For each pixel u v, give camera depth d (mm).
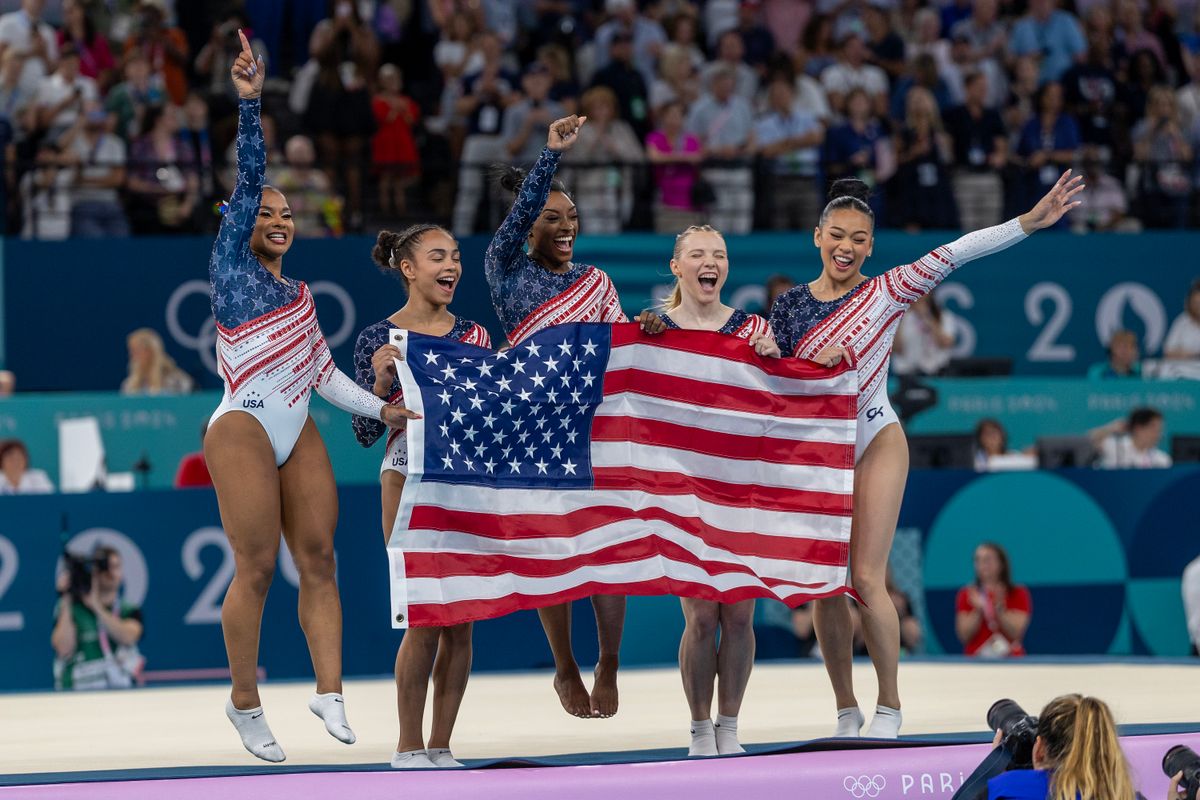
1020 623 32969
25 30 44719
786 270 41156
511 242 19406
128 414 36281
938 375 40625
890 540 19188
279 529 17891
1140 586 34000
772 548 19094
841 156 44594
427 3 49031
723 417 19234
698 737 18406
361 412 18203
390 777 16922
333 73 43938
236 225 17750
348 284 40000
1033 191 45219
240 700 17734
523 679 29109
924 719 21578
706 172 44094
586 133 43531
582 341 19000
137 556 31391
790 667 29250
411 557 17891
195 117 43156
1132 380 39469
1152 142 47781
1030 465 37031
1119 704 22547
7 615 30766
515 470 18578
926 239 42281
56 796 16484
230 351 17656
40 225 41312
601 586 18422
